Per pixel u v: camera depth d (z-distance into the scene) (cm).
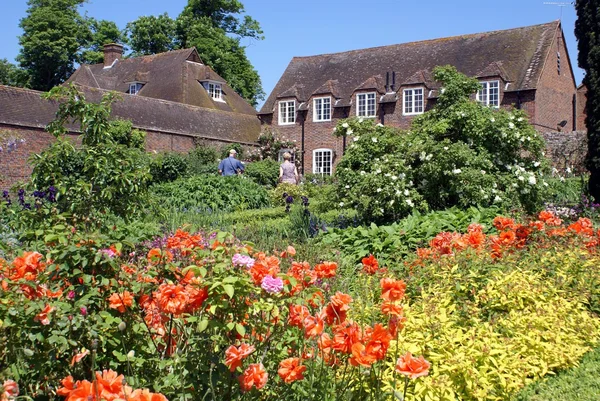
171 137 2956
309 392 283
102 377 223
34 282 290
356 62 3312
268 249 742
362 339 273
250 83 4781
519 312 432
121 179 589
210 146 3019
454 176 947
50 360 273
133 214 620
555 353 394
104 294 301
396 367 261
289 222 1028
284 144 3247
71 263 293
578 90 3272
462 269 490
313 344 316
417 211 923
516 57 2761
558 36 2856
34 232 358
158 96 3675
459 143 962
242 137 3356
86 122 626
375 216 1004
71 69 4738
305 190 1866
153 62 3975
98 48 4791
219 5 4766
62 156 630
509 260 530
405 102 2959
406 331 384
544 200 1177
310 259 694
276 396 300
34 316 267
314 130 3219
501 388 357
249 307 287
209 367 275
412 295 488
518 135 985
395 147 1019
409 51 3170
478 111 1001
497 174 991
